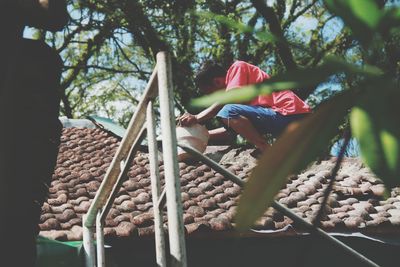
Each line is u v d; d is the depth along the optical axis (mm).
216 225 6836
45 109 2789
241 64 4102
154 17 17828
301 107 4109
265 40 837
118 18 18188
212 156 8867
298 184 8102
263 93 688
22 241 2699
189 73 18938
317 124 691
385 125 644
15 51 2605
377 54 697
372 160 636
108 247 6602
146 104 2605
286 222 6910
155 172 2557
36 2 2525
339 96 691
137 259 6793
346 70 683
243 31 836
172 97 2262
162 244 2498
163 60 2275
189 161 8711
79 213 7152
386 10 658
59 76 2857
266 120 4066
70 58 21672
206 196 7715
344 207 7496
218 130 5156
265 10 14398
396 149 633
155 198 2539
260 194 685
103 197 3383
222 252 7137
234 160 8766
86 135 11188
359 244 7289
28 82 2697
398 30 671
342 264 7156
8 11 2520
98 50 20500
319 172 8406
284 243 7191
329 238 2205
